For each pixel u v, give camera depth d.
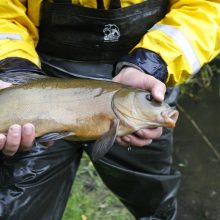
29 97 1.08
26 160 1.29
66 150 1.36
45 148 1.31
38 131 1.08
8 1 1.27
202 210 1.96
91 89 1.10
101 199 1.92
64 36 1.33
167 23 1.29
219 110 2.56
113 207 1.89
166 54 1.23
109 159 1.49
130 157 1.50
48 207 1.36
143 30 1.34
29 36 1.30
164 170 1.56
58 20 1.31
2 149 1.07
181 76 1.26
